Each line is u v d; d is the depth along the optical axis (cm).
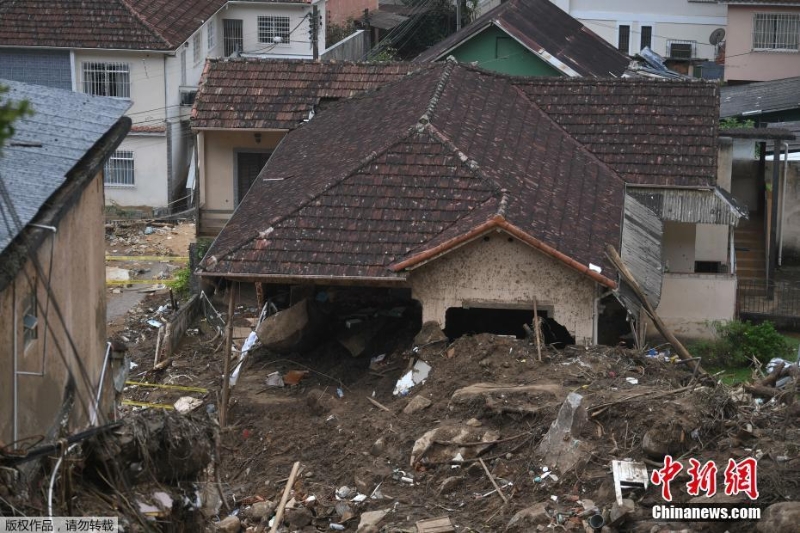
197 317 3584
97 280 2158
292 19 5850
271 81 4088
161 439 1600
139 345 3369
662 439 2041
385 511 2070
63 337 1892
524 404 2288
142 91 4972
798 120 4947
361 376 2838
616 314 3170
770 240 3956
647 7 6919
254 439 2512
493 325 2941
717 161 3550
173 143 5075
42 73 4956
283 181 3195
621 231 3011
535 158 3195
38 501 1450
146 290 4038
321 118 3819
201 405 2784
